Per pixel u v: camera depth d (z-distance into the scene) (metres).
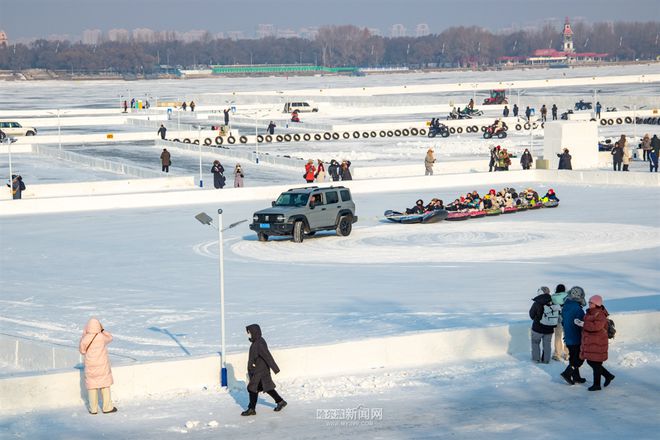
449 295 31.83
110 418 20.02
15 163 82.81
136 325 29.06
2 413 20.61
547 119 117.62
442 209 50.16
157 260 40.66
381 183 64.50
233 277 36.56
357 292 32.94
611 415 19.14
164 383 22.02
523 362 23.53
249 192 61.19
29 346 26.47
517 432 18.19
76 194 65.06
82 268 39.09
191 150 90.94
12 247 44.72
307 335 26.80
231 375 22.38
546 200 53.84
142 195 59.00
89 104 178.88
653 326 25.41
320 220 45.53
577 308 21.42
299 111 135.00
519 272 35.66
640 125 107.25
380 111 135.00
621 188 62.22
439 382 21.91
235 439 18.39
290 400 20.89
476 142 94.25
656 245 40.56
